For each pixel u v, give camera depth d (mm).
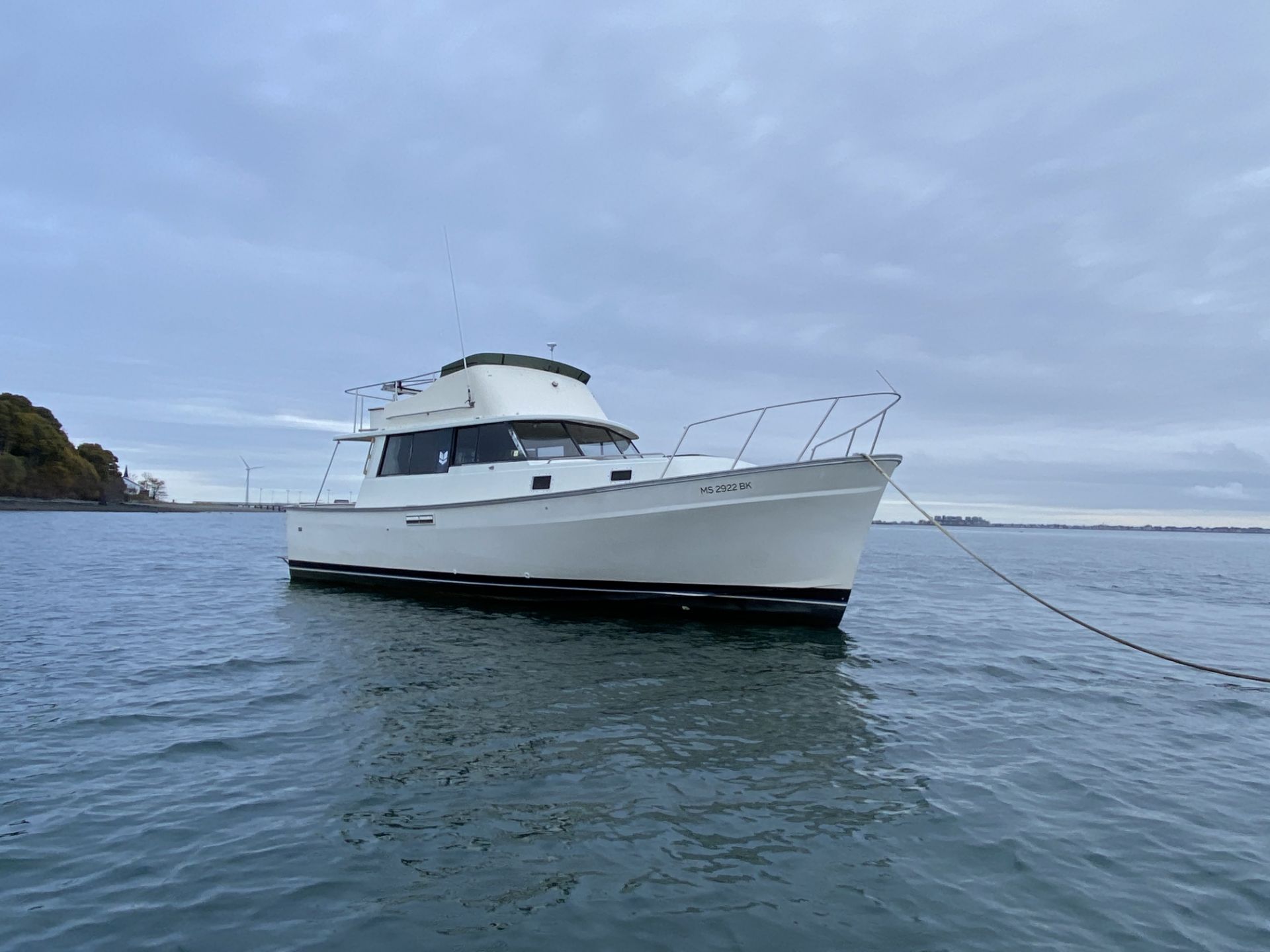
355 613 12539
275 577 19422
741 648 9922
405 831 4492
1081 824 4805
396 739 6145
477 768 5523
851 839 4512
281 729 6375
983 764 5910
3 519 59812
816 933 3516
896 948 3416
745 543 10828
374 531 14547
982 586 22234
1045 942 3490
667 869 4094
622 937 3453
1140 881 4090
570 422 13055
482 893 3818
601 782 5293
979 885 4008
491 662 8914
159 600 14359
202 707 7004
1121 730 6984
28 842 4270
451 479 13414
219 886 3838
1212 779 5691
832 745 6223
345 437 15406
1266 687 8883
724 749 6051
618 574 11680
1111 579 26688
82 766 5461
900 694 7996
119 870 3982
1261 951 3453
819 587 10727
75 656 9188
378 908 3662
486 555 12750
